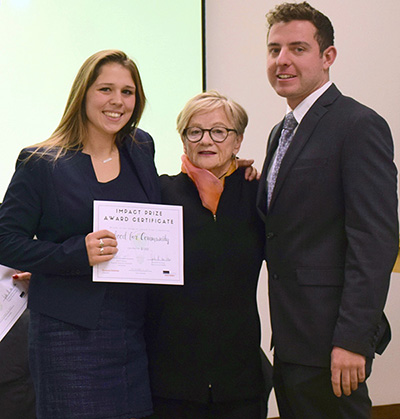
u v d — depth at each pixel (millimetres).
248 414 1953
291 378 1864
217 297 1919
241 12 3736
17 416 2248
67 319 1737
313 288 1812
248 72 3742
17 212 1787
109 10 3514
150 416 1934
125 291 1824
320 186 1812
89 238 1726
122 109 1839
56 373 1727
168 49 3598
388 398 3871
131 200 1868
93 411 1713
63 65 3434
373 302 1694
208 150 1936
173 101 3600
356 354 1706
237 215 1982
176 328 1910
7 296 1991
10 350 2248
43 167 1793
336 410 1810
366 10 3869
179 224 1844
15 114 3361
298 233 1846
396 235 1746
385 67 3893
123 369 1787
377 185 1731
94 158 1878
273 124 3779
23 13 3383
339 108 1861
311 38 1898
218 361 1899
